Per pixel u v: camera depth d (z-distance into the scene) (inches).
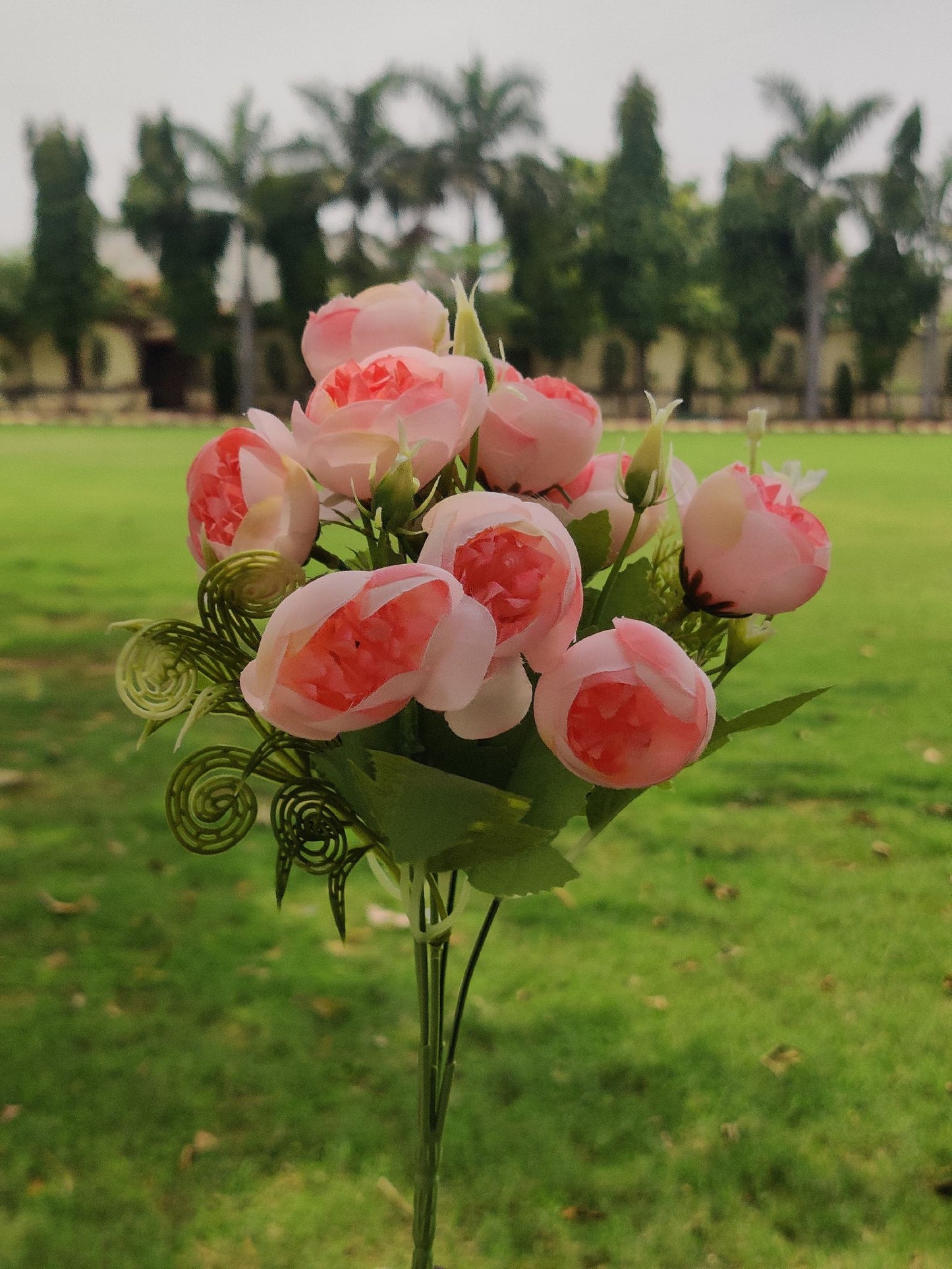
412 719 40.4
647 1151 97.7
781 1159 96.7
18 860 148.1
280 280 1668.3
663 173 1771.7
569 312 1756.9
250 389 1743.4
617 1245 88.0
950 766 187.9
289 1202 91.5
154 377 1950.1
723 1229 89.7
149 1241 87.9
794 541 39.6
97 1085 104.3
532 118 1590.8
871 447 1148.5
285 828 43.2
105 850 151.5
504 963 125.7
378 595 31.5
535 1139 98.5
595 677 34.5
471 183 1617.9
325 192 1608.0
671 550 44.8
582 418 40.8
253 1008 116.0
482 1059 108.7
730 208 1728.6
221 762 42.8
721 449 989.2
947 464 889.5
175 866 146.8
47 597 322.3
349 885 143.7
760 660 260.4
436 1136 50.9
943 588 352.2
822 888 144.4
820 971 125.0
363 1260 86.4
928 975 124.2
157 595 326.0
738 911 138.3
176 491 618.8
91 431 1348.4
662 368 1902.1
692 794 175.8
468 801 35.9
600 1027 114.1
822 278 1795.0
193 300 1721.2
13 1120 99.7
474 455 40.3
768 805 171.6
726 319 1800.0
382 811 36.7
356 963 124.6
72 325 1792.6
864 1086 105.7
